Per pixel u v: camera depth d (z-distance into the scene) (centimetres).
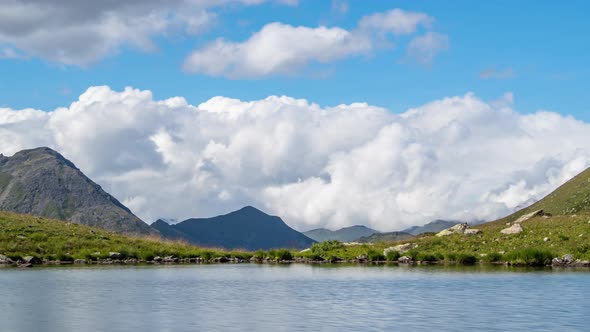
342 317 2723
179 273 5362
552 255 6119
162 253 8038
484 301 3222
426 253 7075
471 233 7956
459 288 3859
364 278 4684
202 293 3688
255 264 7106
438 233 8450
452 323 2545
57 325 2541
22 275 5066
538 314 2770
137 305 3141
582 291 3638
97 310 2967
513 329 2408
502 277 4616
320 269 5931
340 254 7988
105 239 8694
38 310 2961
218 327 2488
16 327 2497
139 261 7538
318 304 3166
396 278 4647
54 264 6844
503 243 7262
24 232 8144
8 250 7194
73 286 4134
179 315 2800
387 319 2659
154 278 4781
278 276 4944
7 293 3684
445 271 5341
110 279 4684
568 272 5084
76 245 8019
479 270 5428
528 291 3653
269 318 2703
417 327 2461
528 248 6412
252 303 3222
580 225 7344
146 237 9825
